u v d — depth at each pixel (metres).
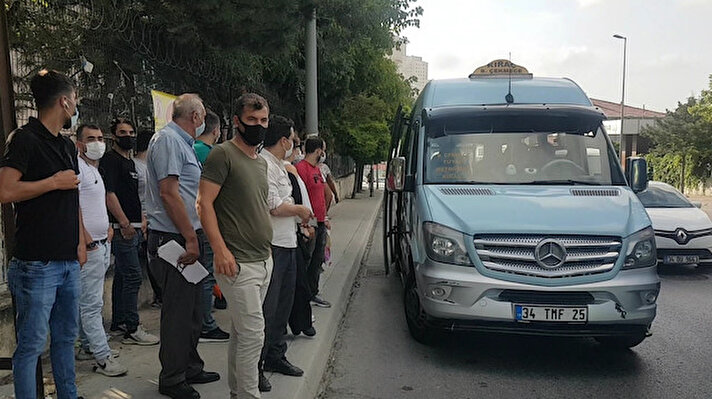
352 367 5.48
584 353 5.82
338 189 24.12
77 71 6.21
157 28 7.48
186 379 4.36
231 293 3.59
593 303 5.04
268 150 4.39
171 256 3.98
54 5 5.94
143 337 5.30
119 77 7.03
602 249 5.12
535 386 5.01
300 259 5.41
